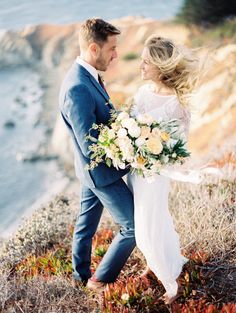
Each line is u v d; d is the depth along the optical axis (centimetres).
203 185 571
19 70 2455
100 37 369
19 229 575
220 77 1470
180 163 376
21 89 2270
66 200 642
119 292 408
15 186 1545
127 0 3322
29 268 485
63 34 2527
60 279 439
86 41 372
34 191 1507
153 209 384
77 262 438
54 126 1923
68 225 571
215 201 530
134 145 363
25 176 1603
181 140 365
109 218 589
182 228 496
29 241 538
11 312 396
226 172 593
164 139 361
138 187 385
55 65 2430
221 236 475
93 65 379
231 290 420
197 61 382
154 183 381
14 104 2130
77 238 430
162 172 376
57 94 2188
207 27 2108
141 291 412
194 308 380
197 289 420
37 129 1912
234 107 1360
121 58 2023
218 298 411
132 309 399
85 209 420
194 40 2030
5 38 2586
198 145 1287
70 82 371
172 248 401
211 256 457
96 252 486
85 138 368
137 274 458
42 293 420
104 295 410
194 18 2125
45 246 538
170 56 372
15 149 1775
